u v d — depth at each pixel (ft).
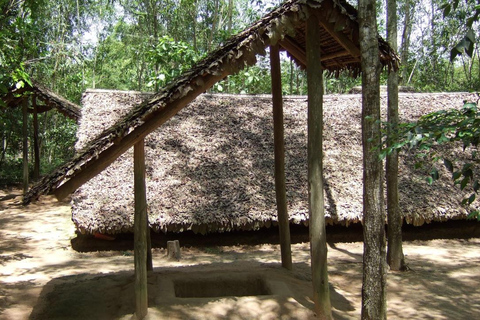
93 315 14.75
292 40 18.74
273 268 19.19
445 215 27.96
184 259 24.91
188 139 31.63
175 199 26.78
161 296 15.14
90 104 34.99
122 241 26.96
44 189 12.64
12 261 23.50
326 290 14.51
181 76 13.67
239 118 34.14
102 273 21.07
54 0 57.31
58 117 71.77
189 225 25.82
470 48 7.37
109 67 82.23
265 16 14.26
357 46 15.99
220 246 27.89
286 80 72.74
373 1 14.07
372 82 13.89
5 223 32.73
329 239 29.14
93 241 26.63
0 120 24.14
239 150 31.04
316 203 14.75
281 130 19.08
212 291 17.19
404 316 15.96
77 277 20.10
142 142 14.07
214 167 29.50
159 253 26.30
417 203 28.09
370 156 13.78
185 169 29.09
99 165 13.33
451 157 31.60
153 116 13.55
